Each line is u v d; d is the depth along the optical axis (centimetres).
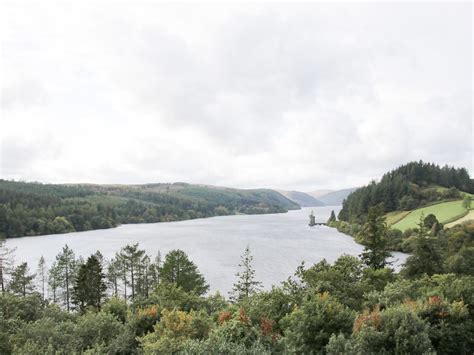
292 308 1966
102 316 2086
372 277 3278
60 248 10456
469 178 18150
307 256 8256
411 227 10312
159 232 15425
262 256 8325
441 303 1648
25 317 2588
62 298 5922
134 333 1914
